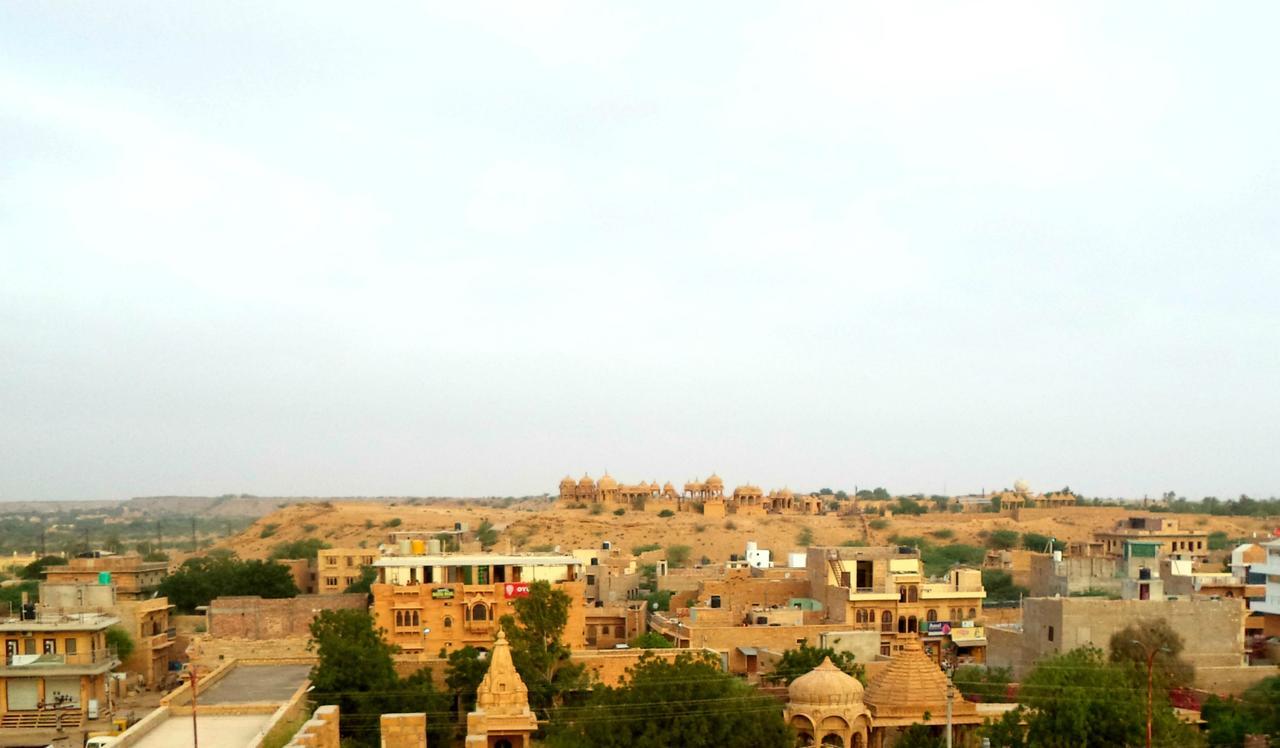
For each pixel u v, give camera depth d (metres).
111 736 69.38
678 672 65.12
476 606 96.75
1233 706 73.12
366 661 71.69
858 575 104.88
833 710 64.44
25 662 85.00
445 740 69.69
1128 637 82.69
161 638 104.56
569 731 62.47
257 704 57.16
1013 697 75.50
